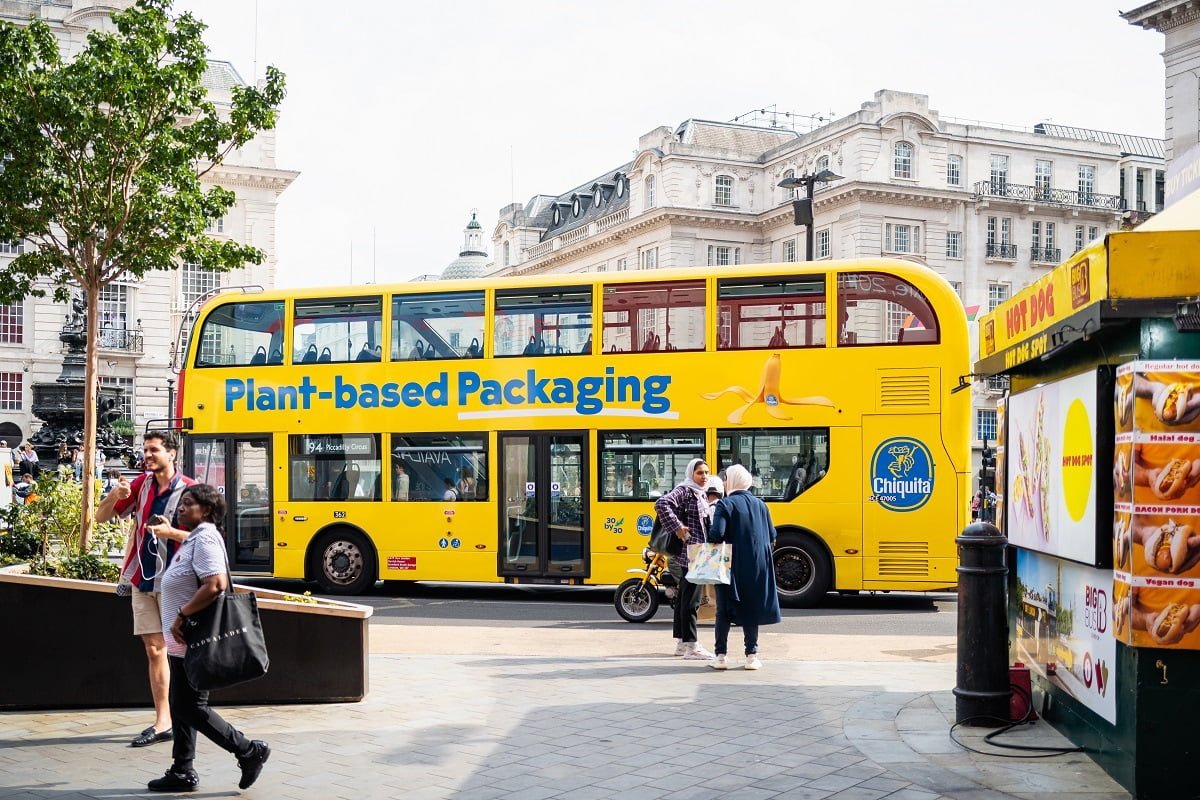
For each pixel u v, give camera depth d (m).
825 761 7.31
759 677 10.42
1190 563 5.93
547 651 12.25
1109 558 6.59
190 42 15.61
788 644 12.90
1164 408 5.96
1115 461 6.33
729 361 16.84
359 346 18.36
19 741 7.89
